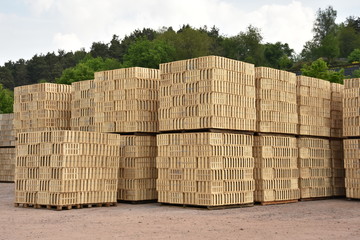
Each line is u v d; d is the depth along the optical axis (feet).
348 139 103.24
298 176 101.30
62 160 81.76
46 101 118.32
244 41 364.17
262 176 92.02
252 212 79.25
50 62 499.10
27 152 86.84
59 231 58.65
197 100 84.89
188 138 84.99
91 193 85.87
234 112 86.48
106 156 88.58
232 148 85.92
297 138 102.63
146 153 96.07
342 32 474.49
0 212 79.15
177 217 72.13
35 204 85.15
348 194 102.73
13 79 479.00
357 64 274.16
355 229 60.59
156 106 98.48
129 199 93.81
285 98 98.48
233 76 87.10
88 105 109.40
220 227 61.82
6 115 163.02
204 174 82.28
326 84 110.73
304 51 437.58
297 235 55.62
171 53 317.22
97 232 57.72
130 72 96.63
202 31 419.33
